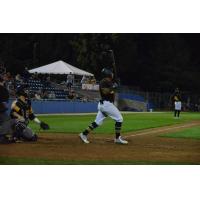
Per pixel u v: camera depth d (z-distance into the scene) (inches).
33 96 1914.4
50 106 1931.6
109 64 3053.6
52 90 2160.4
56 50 3102.9
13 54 2965.1
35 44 2910.9
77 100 2193.7
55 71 2287.2
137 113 2193.7
